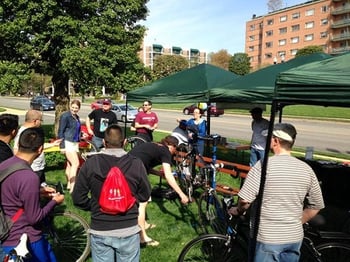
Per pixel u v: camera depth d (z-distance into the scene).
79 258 3.80
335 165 5.68
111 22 12.07
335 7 73.50
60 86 13.22
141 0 12.88
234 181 7.24
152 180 7.38
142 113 8.48
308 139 16.28
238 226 3.41
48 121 23.52
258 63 94.00
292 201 2.49
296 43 82.38
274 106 2.87
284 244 2.48
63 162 8.55
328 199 4.84
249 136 17.06
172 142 4.45
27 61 11.66
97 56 11.50
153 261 4.09
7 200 2.51
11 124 3.17
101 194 2.51
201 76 7.70
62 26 10.55
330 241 3.35
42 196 3.19
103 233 2.54
